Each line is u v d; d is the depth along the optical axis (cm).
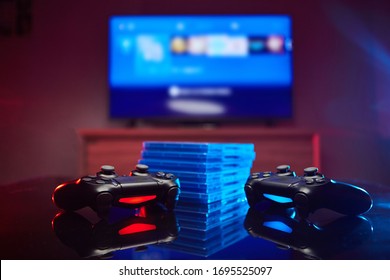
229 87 283
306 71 299
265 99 283
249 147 69
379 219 42
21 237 34
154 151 59
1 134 293
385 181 293
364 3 302
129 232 36
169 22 283
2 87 295
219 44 283
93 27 298
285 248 30
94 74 296
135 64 283
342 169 295
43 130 295
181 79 283
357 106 297
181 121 284
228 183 60
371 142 296
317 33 300
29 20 298
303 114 297
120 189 44
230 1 299
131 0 298
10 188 74
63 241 33
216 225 40
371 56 299
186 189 55
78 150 293
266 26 284
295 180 46
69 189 45
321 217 44
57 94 296
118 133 253
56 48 297
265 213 47
